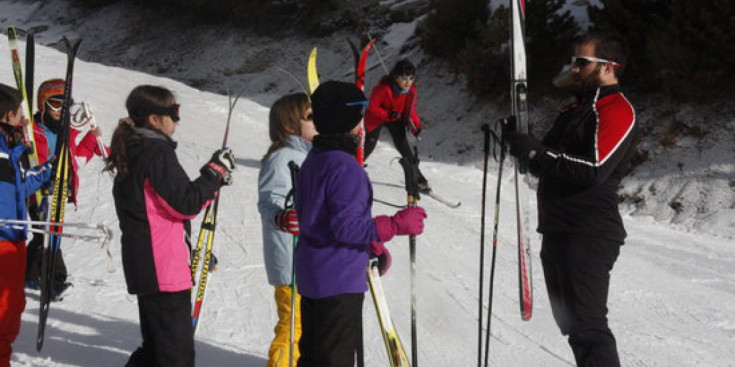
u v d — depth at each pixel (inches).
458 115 662.5
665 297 227.0
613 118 117.5
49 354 142.7
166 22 1198.9
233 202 281.0
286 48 1015.6
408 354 161.6
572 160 116.8
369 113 278.2
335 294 103.4
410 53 812.6
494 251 122.0
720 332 196.2
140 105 113.4
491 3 753.0
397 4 970.7
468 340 173.5
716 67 484.4
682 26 490.3
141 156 112.0
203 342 155.4
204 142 386.9
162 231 114.7
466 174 395.2
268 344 158.6
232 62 1041.5
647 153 481.1
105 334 156.2
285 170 122.6
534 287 219.9
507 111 619.8
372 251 112.6
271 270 125.7
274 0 1060.5
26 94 150.6
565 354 166.9
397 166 372.8
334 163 101.5
